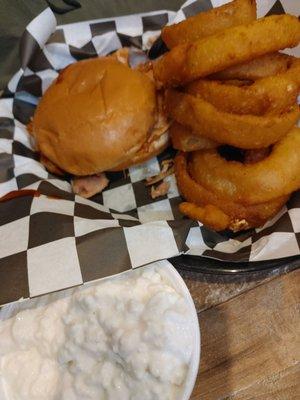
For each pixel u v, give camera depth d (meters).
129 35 0.29
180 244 0.21
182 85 0.23
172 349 0.18
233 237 0.24
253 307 0.21
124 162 0.26
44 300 0.21
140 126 0.25
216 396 0.20
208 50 0.21
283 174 0.22
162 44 0.29
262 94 0.21
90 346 0.19
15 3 0.26
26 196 0.23
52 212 0.22
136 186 0.27
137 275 0.21
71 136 0.24
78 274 0.20
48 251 0.21
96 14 0.28
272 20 0.21
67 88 0.25
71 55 0.29
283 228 0.22
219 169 0.23
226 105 0.22
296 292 0.22
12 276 0.20
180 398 0.18
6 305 0.20
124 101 0.24
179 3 0.28
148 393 0.18
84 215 0.23
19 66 0.27
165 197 0.26
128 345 0.18
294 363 0.20
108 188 0.27
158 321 0.19
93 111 0.24
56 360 0.20
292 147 0.23
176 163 0.26
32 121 0.27
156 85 0.26
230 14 0.22
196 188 0.24
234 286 0.22
